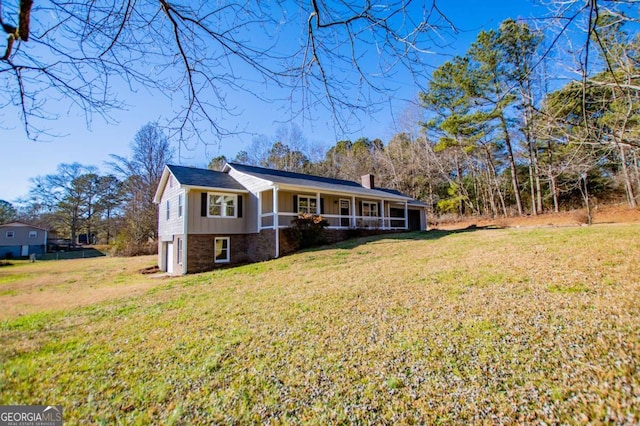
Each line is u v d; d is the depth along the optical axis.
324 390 2.89
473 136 21.83
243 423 2.51
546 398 2.46
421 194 31.30
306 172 35.19
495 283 5.54
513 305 4.42
